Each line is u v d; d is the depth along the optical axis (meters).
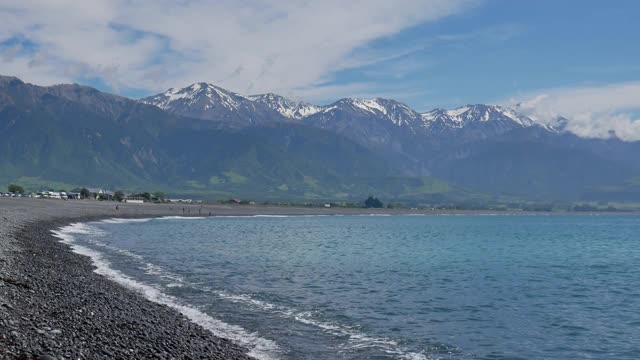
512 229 175.12
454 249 87.31
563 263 69.88
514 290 45.78
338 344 26.52
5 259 38.34
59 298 27.62
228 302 34.78
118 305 28.59
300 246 81.81
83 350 19.19
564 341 29.03
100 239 75.88
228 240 87.25
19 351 17.48
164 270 47.91
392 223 196.62
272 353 24.05
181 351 21.48
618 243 112.25
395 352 25.77
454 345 27.61
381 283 46.72
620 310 37.56
